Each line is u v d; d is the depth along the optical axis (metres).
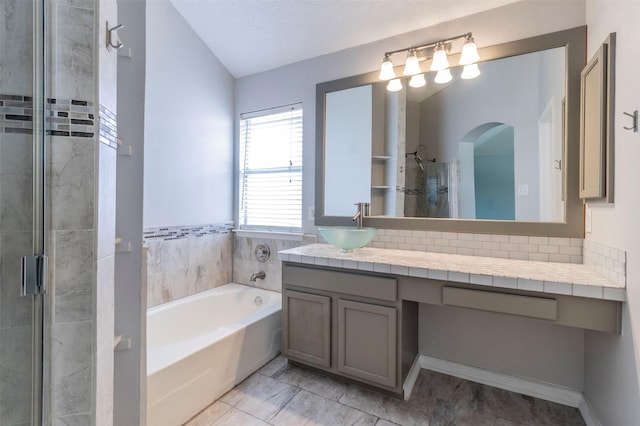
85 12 0.90
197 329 2.44
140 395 1.26
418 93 2.17
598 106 1.40
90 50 0.91
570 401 1.75
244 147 2.95
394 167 2.25
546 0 1.79
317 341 1.96
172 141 2.36
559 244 1.75
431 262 1.75
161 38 2.24
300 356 2.02
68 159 0.88
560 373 1.79
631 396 1.17
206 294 2.58
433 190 2.12
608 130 1.33
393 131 2.25
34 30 0.86
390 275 1.73
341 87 2.43
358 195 2.38
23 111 0.85
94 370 0.91
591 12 1.61
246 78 2.90
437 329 2.12
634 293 1.15
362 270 1.81
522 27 1.85
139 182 1.27
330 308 1.91
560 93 1.75
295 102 2.66
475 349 2.01
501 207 1.91
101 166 0.94
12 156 0.84
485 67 1.95
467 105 2.01
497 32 1.92
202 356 1.69
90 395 0.91
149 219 2.21
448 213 2.06
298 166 2.68
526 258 1.83
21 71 0.85
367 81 2.33
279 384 1.93
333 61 2.48
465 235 2.00
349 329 1.85
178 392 1.55
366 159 2.35
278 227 2.78
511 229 1.87
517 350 1.90
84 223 0.90
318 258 1.93
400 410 1.70
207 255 2.69
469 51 1.89
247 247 2.88
